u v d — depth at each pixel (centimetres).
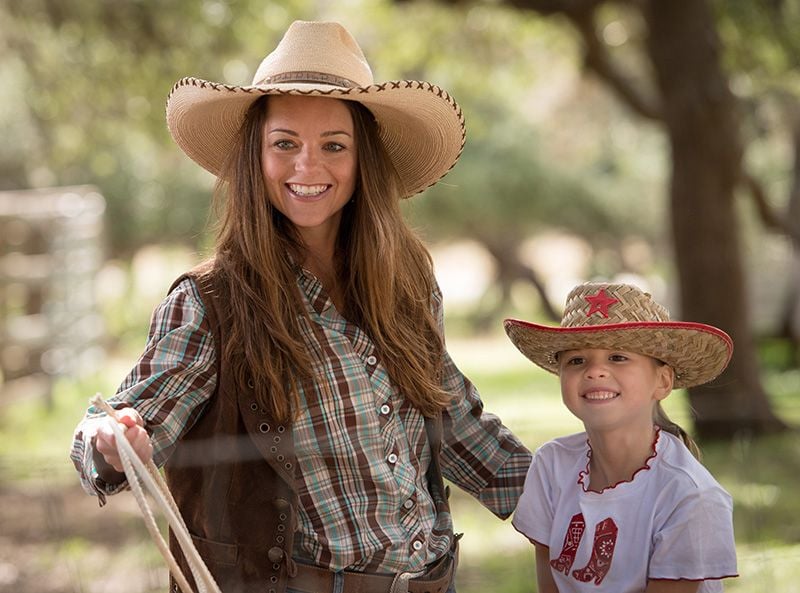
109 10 1366
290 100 355
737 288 1209
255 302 340
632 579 345
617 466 354
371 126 371
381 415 350
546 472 374
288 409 336
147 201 2889
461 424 399
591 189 3269
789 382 1544
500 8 1431
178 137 388
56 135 1684
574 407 356
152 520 288
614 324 342
